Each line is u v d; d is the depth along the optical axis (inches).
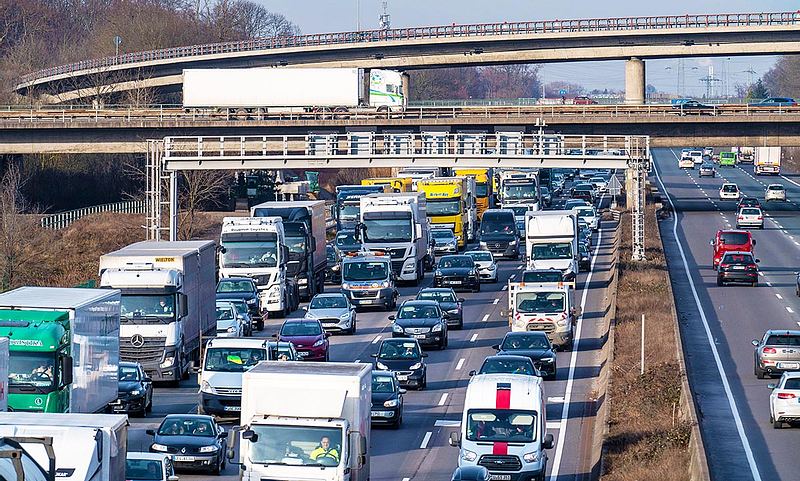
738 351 5078.7
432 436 3791.8
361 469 2706.7
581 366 4896.7
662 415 3725.4
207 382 3993.6
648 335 5187.0
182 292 4653.1
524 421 3085.6
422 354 4653.1
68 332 3358.8
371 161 7829.7
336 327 5723.4
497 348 4717.0
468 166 7859.3
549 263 6845.5
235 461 3449.8
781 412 3666.3
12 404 3287.4
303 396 2672.2
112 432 2025.1
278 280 6254.9
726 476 3129.9
